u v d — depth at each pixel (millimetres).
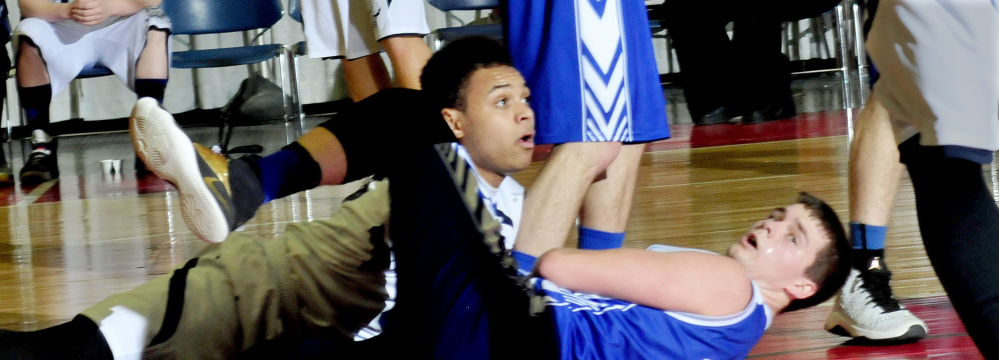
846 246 1521
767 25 5523
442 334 1277
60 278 2482
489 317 1267
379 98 1545
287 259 1498
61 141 6770
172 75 7332
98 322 1370
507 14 1778
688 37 5598
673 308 1375
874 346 1732
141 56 4578
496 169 1493
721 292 1382
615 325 1355
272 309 1500
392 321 1395
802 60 8125
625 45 1748
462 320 1271
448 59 1478
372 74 2488
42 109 4660
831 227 1518
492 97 1446
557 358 1298
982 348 1171
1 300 2266
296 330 1527
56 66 4559
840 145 4238
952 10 1171
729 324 1384
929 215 1202
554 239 1705
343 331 1536
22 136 5254
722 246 2459
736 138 4801
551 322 1302
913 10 1190
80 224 3342
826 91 6812
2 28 4973
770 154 4121
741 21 5535
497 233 1302
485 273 1278
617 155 1833
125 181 4500
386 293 1506
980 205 1178
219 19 5445
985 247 1156
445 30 5262
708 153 4309
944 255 1177
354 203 1497
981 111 1174
